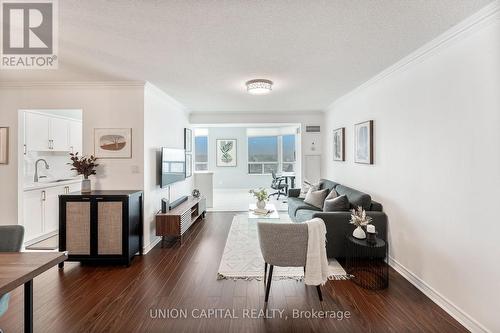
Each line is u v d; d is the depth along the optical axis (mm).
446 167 2139
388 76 3039
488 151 1758
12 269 1365
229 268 2977
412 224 2602
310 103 5016
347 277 2734
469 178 1912
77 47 2330
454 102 2051
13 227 1771
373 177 3443
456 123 2033
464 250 1962
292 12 1778
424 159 2416
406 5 1700
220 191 9078
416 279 2535
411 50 2432
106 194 3098
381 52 2480
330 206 3389
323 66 2877
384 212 3131
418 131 2502
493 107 1720
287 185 7777
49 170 4336
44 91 3463
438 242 2238
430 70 2328
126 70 2959
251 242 3879
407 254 2688
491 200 1741
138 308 2197
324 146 5852
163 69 2939
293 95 4320
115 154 3475
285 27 1991
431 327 1943
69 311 2148
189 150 5938
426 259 2396
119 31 2033
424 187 2420
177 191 4961
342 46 2342
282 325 1978
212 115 5922
